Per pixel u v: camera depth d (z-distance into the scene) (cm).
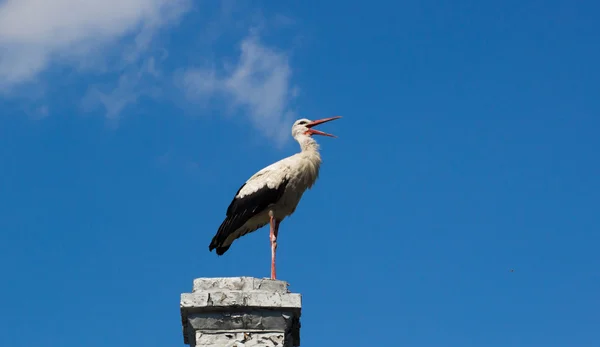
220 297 1458
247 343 1449
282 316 1466
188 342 1541
